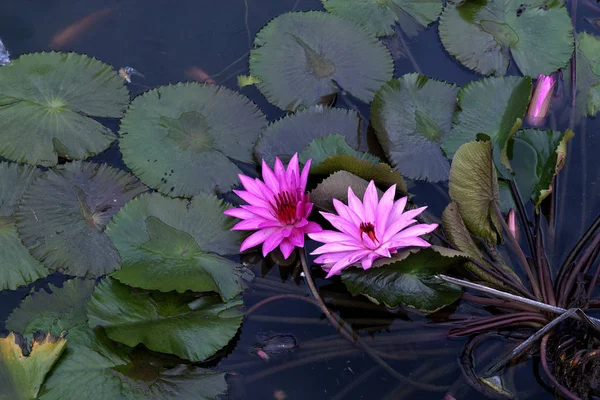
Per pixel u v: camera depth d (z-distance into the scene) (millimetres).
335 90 3186
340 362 2346
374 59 3307
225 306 2381
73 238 2479
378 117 2982
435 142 2959
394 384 2287
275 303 2500
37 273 2404
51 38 3357
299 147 2908
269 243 2465
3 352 2105
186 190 2721
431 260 2375
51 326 2246
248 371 2289
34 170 2717
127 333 2180
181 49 3402
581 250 2656
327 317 2461
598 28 3629
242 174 2773
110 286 2328
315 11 3445
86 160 2846
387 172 2559
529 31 3459
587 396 2207
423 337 2426
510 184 2803
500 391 2262
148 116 2930
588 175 2988
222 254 2555
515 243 2549
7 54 3232
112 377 2111
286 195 2527
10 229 2492
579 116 3234
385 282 2393
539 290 2484
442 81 3139
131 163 2779
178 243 2500
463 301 2514
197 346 2223
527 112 3189
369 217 2430
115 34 3438
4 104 2871
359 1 3543
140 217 2559
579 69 3381
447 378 2311
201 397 2145
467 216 2637
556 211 2836
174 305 2332
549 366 2330
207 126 2939
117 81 3115
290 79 3180
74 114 2924
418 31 3547
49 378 2068
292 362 2334
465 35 3453
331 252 2398
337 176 2582
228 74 3287
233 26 3537
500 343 2414
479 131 2941
